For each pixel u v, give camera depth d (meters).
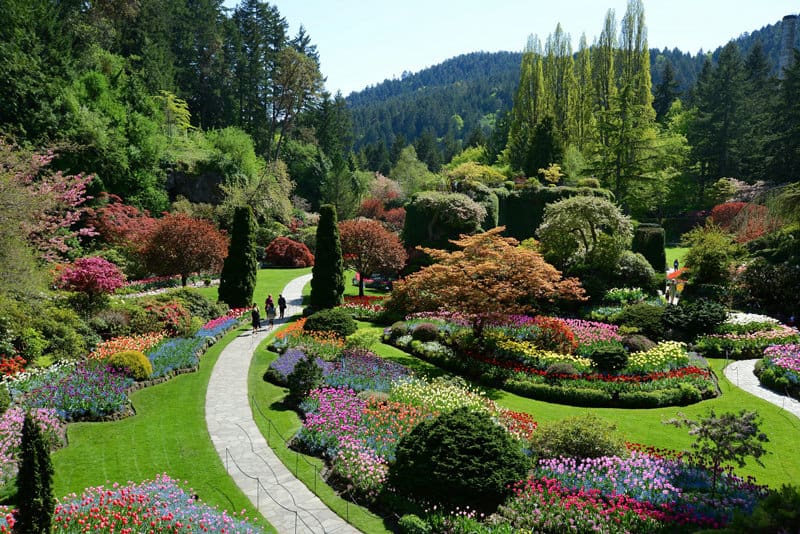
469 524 9.55
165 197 45.09
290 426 14.46
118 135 41.16
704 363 20.58
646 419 16.19
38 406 13.64
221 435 13.80
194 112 68.88
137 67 54.50
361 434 13.01
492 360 20.59
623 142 53.91
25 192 17.81
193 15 68.12
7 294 17.33
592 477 10.91
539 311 27.77
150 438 13.45
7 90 34.44
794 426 15.40
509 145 70.00
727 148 65.56
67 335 17.88
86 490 9.98
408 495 10.69
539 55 70.12
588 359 20.62
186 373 18.81
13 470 10.52
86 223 35.53
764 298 29.44
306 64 63.59
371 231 33.03
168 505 9.45
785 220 27.69
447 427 11.23
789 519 7.47
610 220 31.77
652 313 24.94
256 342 23.38
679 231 66.31
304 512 10.38
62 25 44.22
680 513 9.59
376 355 20.47
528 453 12.37
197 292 26.64
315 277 29.19
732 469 12.19
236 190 49.53
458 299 21.30
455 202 38.03
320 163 75.12
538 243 35.66
